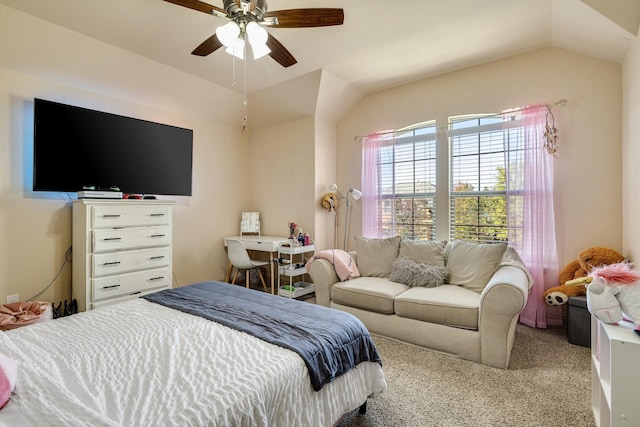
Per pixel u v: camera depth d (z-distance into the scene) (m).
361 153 4.17
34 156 2.61
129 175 3.19
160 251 3.18
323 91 3.69
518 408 1.76
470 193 3.43
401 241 3.43
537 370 2.17
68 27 2.54
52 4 2.26
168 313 1.75
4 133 2.60
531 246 2.92
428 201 3.70
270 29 2.58
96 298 2.74
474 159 3.41
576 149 2.85
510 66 3.15
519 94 3.10
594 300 1.52
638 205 2.18
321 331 1.52
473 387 1.97
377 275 3.34
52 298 2.88
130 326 1.54
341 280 3.20
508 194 3.08
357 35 2.70
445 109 3.54
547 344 2.56
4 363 0.99
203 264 4.11
